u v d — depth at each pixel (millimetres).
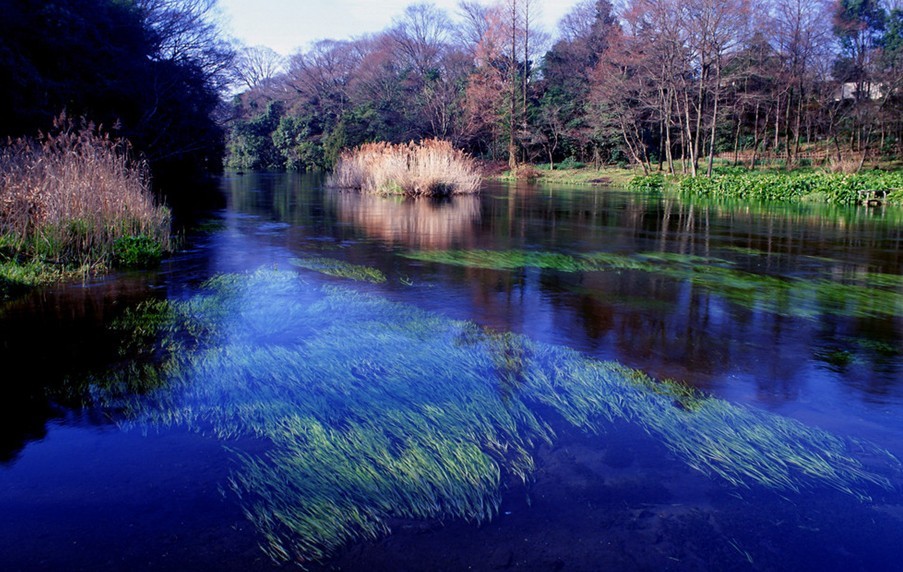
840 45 37375
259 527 2738
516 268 8617
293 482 3086
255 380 4359
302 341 5223
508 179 38406
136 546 2600
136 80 19094
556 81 45375
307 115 53844
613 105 36156
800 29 33906
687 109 31969
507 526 2748
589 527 2740
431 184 22062
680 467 3252
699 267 8852
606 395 4125
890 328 5844
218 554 2551
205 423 3736
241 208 17781
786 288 7477
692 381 4453
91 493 2996
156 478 3131
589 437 3572
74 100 16484
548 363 4758
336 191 24969
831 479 3146
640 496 2984
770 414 3877
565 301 6750
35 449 3424
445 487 3041
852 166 29188
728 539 2662
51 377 4430
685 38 31672
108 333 5445
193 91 24438
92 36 17266
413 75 50562
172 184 24766
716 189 25281
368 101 48562
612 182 33250
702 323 5957
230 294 6832
